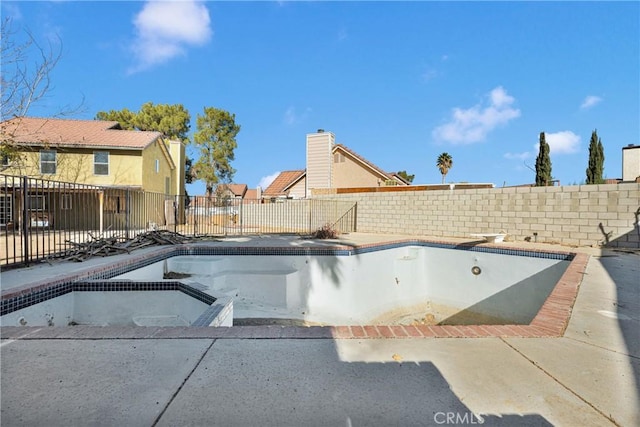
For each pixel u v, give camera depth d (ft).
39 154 49.90
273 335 8.02
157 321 14.88
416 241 31.45
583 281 13.84
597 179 68.74
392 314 28.71
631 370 6.25
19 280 14.02
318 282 25.21
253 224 58.95
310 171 63.31
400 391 5.62
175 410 5.11
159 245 26.35
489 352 7.05
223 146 94.84
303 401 5.35
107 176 52.11
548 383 5.82
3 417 4.92
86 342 7.68
